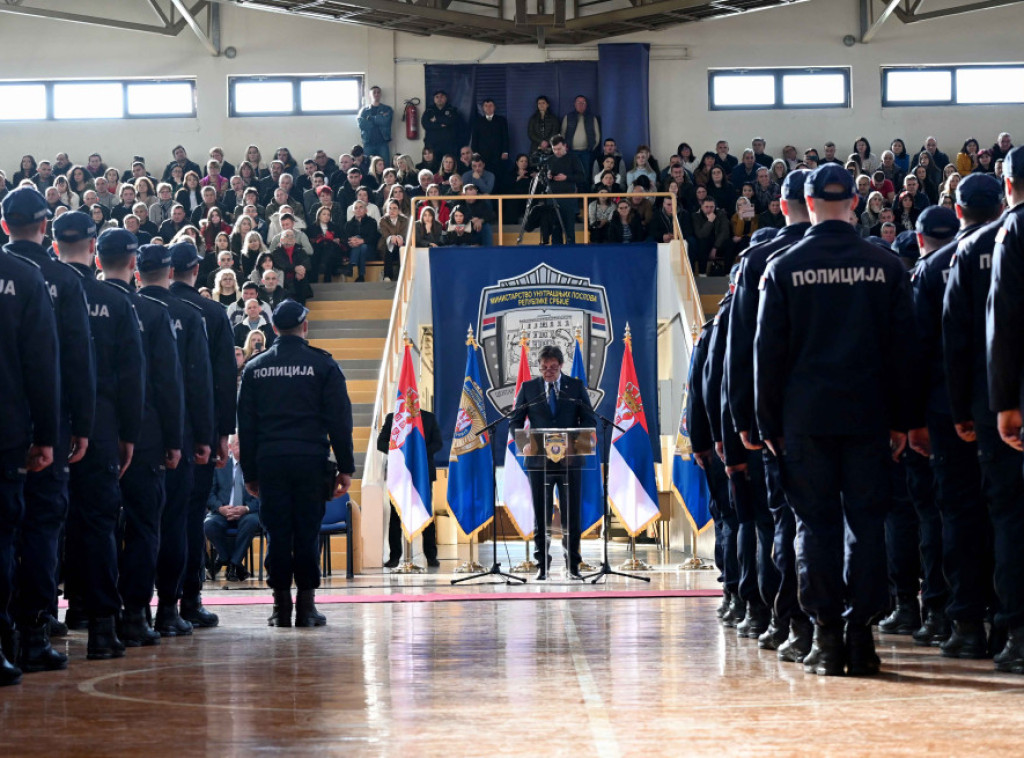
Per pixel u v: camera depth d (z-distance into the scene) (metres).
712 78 22.02
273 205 18.31
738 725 3.38
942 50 22.05
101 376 5.34
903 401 4.55
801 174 5.00
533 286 15.38
